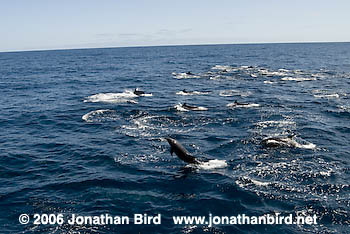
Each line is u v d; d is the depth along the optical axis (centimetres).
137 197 1284
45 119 2639
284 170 1522
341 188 1334
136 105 3119
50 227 1083
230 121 2441
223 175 1478
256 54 14662
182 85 4672
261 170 1525
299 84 4544
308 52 15512
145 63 10106
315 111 2755
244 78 5381
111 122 2469
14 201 1255
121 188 1362
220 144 1900
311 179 1423
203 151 1792
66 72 7350
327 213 1151
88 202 1246
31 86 4834
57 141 2039
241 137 2027
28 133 2247
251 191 1320
